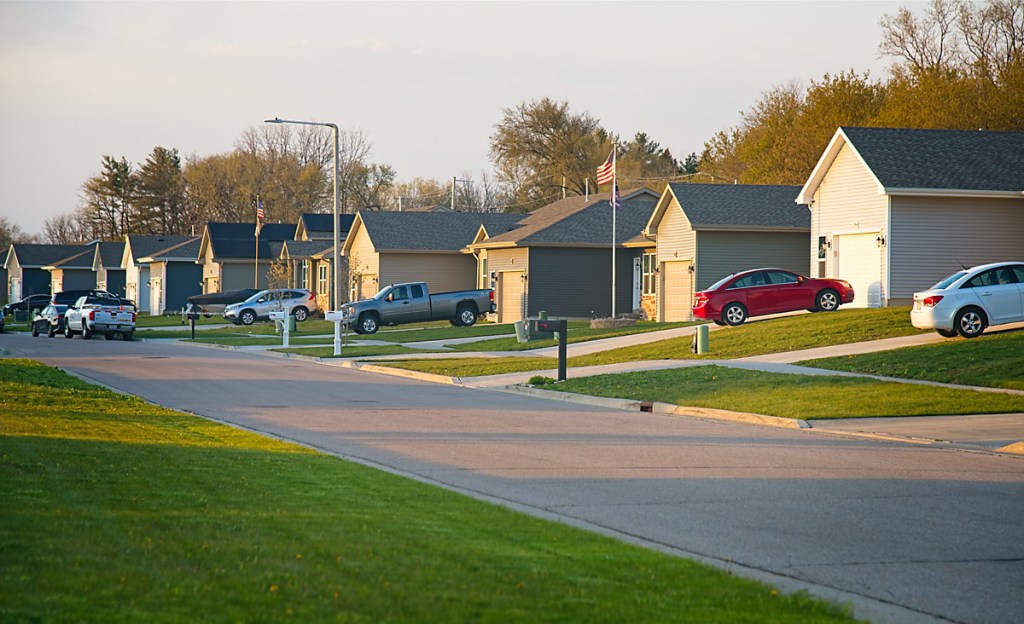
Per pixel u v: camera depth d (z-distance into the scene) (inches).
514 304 4030.5
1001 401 1385.3
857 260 2728.8
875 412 1365.7
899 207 2586.1
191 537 572.1
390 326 4062.5
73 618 406.6
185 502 690.2
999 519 738.8
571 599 466.6
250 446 1043.3
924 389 1502.2
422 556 544.7
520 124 7017.7
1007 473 949.2
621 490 846.5
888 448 1124.5
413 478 858.1
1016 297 1956.2
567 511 755.4
